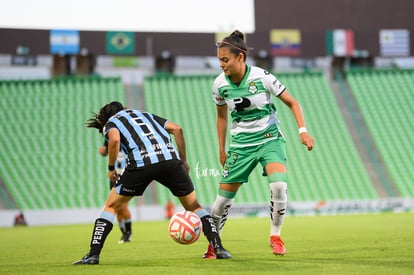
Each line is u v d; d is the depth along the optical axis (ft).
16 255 110.63
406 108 440.45
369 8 448.24
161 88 450.30
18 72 463.01
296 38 428.56
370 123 429.38
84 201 357.61
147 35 417.49
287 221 239.30
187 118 424.46
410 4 448.24
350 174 390.63
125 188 81.10
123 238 141.69
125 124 82.43
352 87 458.50
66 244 144.05
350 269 68.85
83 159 387.34
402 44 439.63
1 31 400.67
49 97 429.38
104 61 464.24
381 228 170.50
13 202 352.69
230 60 82.43
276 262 77.82
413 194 376.27
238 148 85.87
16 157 384.47
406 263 75.05
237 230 181.27
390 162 400.67
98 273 71.10
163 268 74.95
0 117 410.52
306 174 390.42
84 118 414.82
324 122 428.15
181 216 83.20
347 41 432.66
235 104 84.74
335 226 189.57
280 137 86.22
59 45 406.82
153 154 80.64
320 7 444.14
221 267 73.26
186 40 421.18
